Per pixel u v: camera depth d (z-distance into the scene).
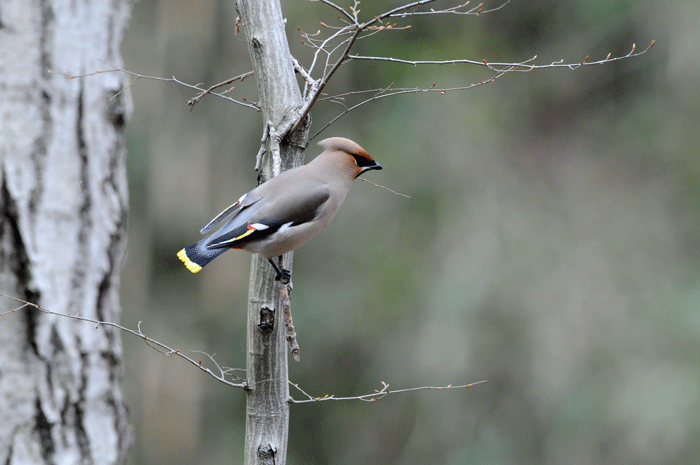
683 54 17.45
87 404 6.71
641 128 18.02
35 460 6.45
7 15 6.64
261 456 5.45
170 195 17.23
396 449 16.52
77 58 6.89
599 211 17.67
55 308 6.60
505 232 16.89
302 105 5.77
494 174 17.27
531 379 16.12
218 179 17.41
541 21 18.81
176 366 17.19
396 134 16.66
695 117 17.50
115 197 7.11
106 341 6.89
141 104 17.06
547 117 18.72
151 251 17.38
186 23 17.22
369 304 16.77
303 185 5.92
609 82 18.62
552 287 16.56
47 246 6.62
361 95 16.70
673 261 16.91
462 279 16.50
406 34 17.08
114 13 7.18
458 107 16.92
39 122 6.68
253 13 5.79
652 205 17.45
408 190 16.81
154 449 17.00
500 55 18.41
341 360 17.09
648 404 15.47
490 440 15.95
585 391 15.91
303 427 17.06
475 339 16.30
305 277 17.23
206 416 17.48
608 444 15.66
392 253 16.88
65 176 6.77
